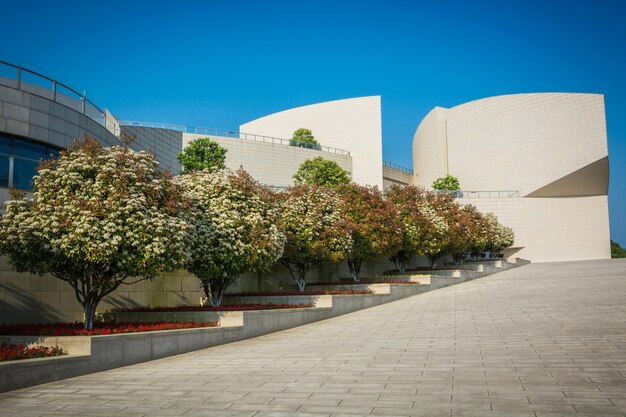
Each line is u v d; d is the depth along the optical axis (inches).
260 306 756.0
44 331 503.8
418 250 1342.3
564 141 3006.9
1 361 393.7
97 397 350.9
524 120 3132.4
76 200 506.9
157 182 553.6
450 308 813.9
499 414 276.4
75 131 784.9
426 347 500.4
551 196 3016.7
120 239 498.0
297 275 1104.8
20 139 708.0
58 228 493.4
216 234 713.6
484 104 3321.9
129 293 746.8
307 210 979.3
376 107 3166.8
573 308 703.1
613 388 319.0
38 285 651.5
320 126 3253.0
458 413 281.1
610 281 1042.7
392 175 3759.8
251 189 779.4
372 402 310.8
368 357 466.0
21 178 703.7
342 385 359.6
